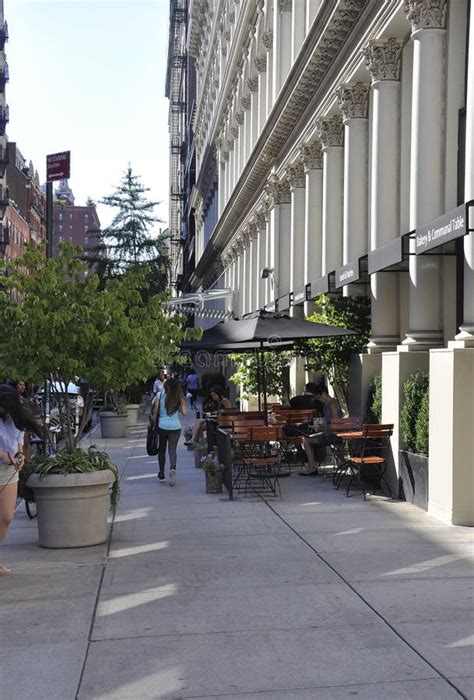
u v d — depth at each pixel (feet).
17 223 308.19
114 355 34.60
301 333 52.47
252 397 100.27
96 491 33.91
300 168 91.76
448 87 45.85
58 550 33.22
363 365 52.85
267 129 100.27
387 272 55.26
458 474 36.65
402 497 44.09
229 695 17.69
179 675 18.97
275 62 104.22
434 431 38.68
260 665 19.45
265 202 114.73
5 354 33.88
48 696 17.97
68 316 33.01
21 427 29.45
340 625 22.38
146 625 22.86
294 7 94.17
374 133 56.08
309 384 56.59
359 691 17.70
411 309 47.32
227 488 46.73
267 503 43.70
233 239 160.56
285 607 24.22
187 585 27.07
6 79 260.62
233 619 23.18
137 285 37.24
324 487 49.01
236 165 159.22
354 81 64.64
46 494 33.40
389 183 55.06
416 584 26.55
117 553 32.40
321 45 66.64
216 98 189.37
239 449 50.67
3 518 29.27
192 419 120.88
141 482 53.52
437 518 38.32
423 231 42.01
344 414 60.49
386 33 54.19
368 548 32.09
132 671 19.33
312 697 17.46
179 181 394.11
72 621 23.40
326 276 65.36
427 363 44.88
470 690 17.58
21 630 22.67
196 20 228.63
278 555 31.22
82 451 35.12
